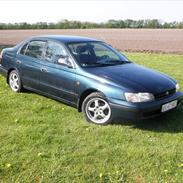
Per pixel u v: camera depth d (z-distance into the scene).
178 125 6.05
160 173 4.25
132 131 5.67
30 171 4.21
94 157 4.64
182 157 4.73
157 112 5.76
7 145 4.91
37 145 4.96
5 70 8.27
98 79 5.91
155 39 37.19
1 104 6.98
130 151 4.83
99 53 6.92
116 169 4.32
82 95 6.18
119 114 5.66
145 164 4.46
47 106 6.95
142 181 4.07
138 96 5.55
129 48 24.81
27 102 7.20
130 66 6.74
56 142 5.11
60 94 6.63
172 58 16.95
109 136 5.41
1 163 4.37
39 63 7.06
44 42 7.16
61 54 6.65
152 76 6.26
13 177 4.07
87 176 4.14
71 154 4.70
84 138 5.29
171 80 6.43
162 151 4.88
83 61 6.41
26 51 7.62
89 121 6.08
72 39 7.07
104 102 5.89
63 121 6.09
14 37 40.47
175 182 4.06
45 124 5.88
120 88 5.64
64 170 4.26
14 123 5.89
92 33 52.28
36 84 7.23
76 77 6.20
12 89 8.18
